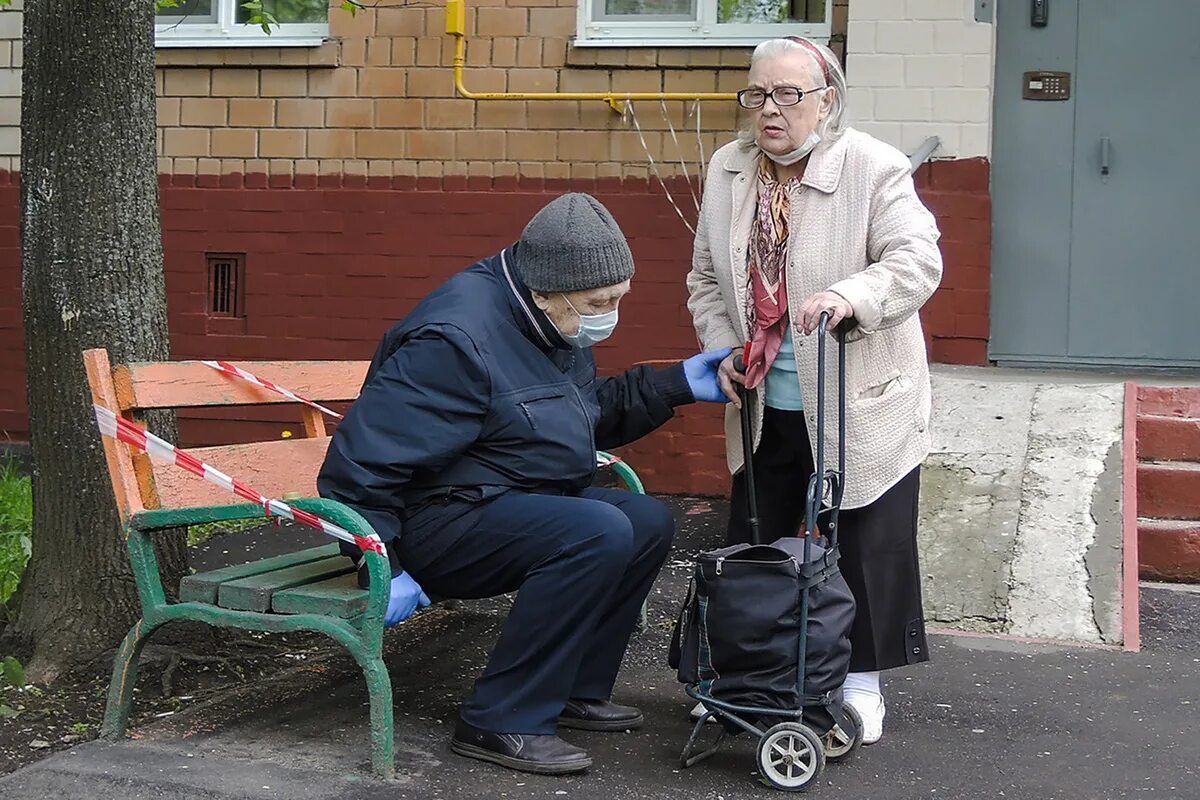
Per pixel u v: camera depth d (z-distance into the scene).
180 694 4.11
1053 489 5.47
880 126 6.71
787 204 3.57
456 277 3.50
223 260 7.47
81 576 4.32
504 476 3.46
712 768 3.42
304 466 4.21
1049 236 7.09
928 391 3.71
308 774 3.32
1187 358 7.02
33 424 4.39
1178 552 5.50
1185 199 6.98
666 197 6.93
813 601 3.24
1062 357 7.12
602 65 6.98
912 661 3.61
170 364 3.67
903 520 3.58
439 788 3.24
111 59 4.30
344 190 7.28
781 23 6.97
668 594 5.24
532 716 3.39
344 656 4.40
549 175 7.06
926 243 3.41
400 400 3.29
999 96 7.07
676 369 3.80
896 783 3.35
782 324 3.55
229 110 7.39
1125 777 3.42
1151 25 6.95
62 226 4.32
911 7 6.66
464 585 3.47
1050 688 4.14
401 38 7.19
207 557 5.85
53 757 3.42
